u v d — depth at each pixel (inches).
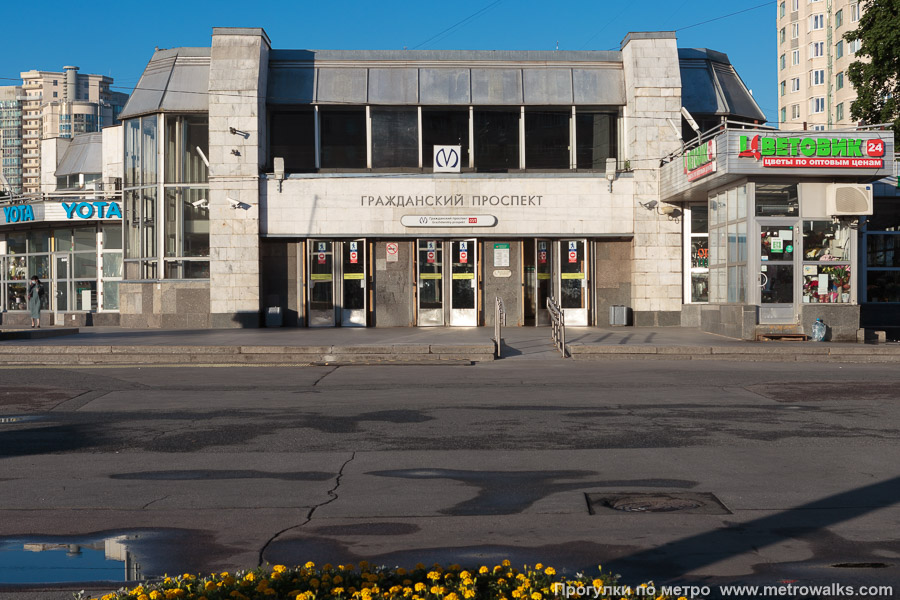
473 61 1106.7
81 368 683.4
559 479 303.9
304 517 257.8
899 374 619.2
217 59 1055.6
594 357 748.6
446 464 329.7
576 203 1071.6
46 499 280.8
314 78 1092.5
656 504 269.1
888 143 810.2
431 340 837.8
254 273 1055.6
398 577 175.8
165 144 1084.5
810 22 2999.5
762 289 837.2
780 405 473.4
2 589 196.2
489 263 1093.1
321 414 449.4
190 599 165.3
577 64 1110.4
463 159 1091.9
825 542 228.7
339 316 1087.0
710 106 1103.6
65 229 1249.4
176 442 376.5
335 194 1064.8
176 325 1076.5
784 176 829.2
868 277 1107.3
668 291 1063.0
